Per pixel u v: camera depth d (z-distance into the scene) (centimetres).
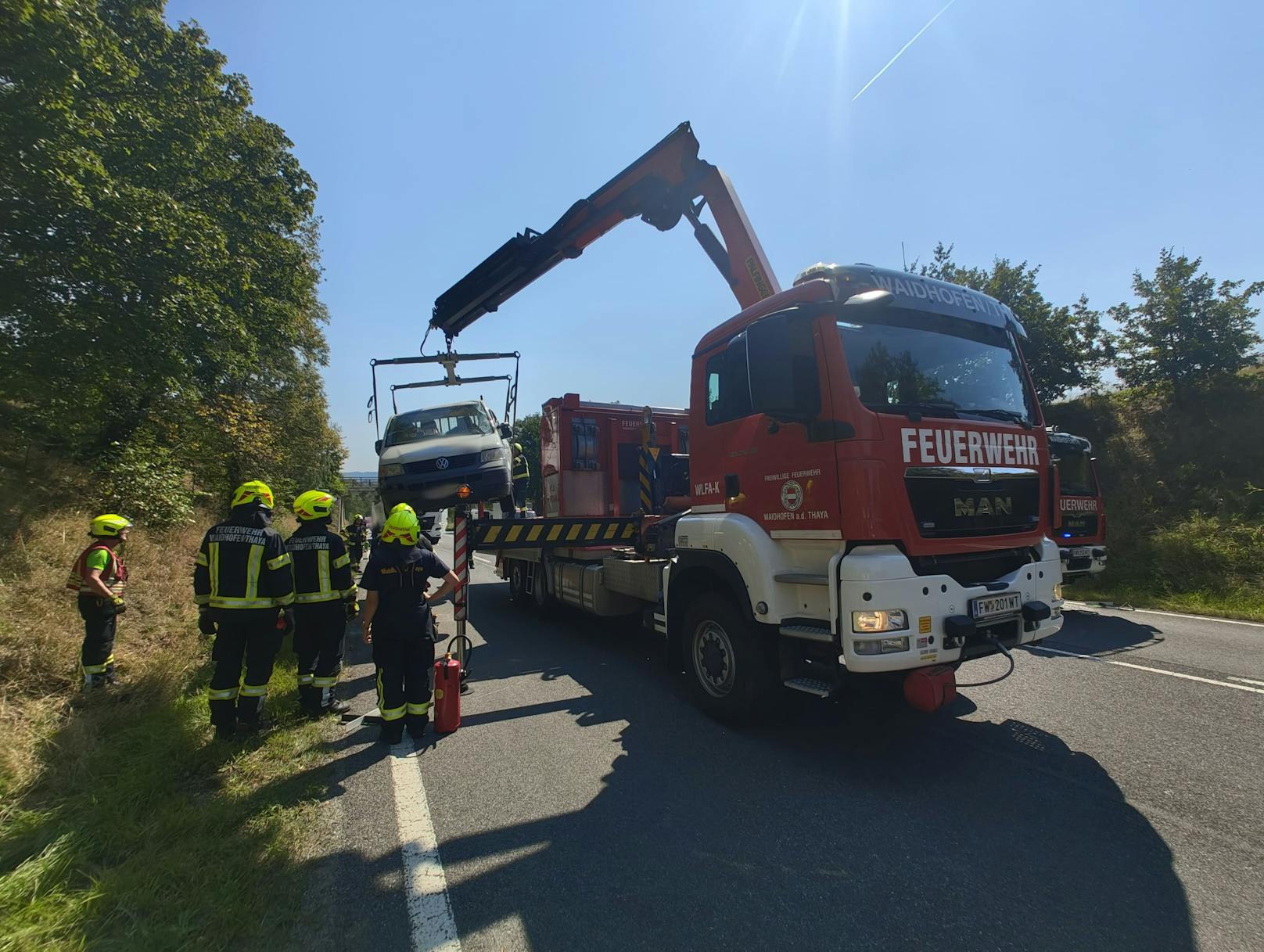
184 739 437
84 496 890
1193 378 1462
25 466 859
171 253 801
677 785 379
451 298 831
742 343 468
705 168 654
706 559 476
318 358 2392
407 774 405
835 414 382
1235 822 318
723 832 322
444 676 480
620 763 414
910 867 287
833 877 281
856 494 369
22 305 733
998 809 339
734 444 468
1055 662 633
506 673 643
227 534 463
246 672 471
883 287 417
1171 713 477
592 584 758
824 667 397
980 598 382
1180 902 256
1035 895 264
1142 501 1355
